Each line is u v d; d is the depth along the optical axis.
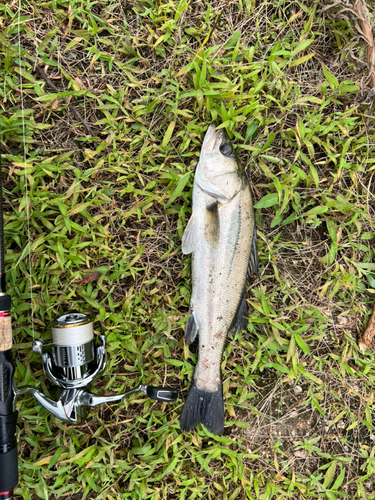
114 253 0.55
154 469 0.57
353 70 0.59
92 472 0.55
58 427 0.54
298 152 0.57
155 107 0.56
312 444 0.61
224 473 0.58
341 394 0.61
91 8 0.54
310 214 0.58
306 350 0.58
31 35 0.53
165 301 0.57
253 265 0.57
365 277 0.62
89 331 0.51
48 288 0.54
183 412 0.54
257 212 0.59
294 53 0.57
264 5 0.57
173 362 0.56
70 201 0.54
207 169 0.53
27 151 0.54
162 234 0.57
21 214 0.53
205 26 0.56
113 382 0.55
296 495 0.60
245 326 0.58
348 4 0.55
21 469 0.53
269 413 0.60
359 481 0.60
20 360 0.54
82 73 0.54
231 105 0.56
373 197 0.60
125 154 0.55
